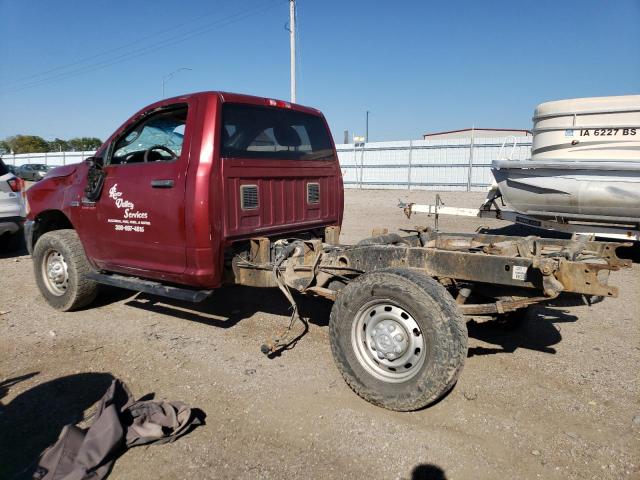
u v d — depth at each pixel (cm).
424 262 363
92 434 277
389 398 323
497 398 348
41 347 446
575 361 411
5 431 313
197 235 404
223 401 346
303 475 268
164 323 507
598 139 745
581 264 312
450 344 302
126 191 458
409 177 2770
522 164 780
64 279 542
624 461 278
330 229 528
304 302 574
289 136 492
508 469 272
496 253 395
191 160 409
